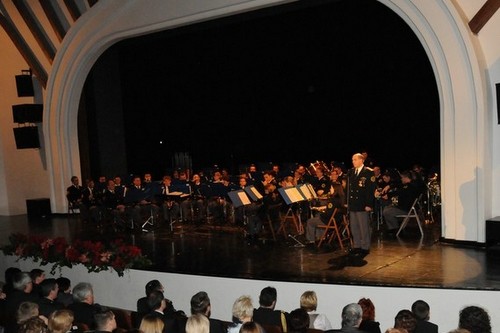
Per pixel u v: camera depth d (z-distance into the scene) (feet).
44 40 47.24
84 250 27.86
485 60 27.27
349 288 21.47
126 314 18.92
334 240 30.14
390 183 34.17
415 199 30.42
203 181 43.39
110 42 43.34
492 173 27.53
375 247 27.89
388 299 20.97
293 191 27.30
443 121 27.91
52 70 46.44
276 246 29.40
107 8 42.09
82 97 52.70
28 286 19.34
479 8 26.96
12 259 31.68
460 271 22.45
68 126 47.11
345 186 28.89
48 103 47.32
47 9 45.57
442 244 27.89
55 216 47.14
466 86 26.81
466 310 11.32
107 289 27.63
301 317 14.20
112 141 54.29
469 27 26.86
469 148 26.96
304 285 22.17
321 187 33.01
